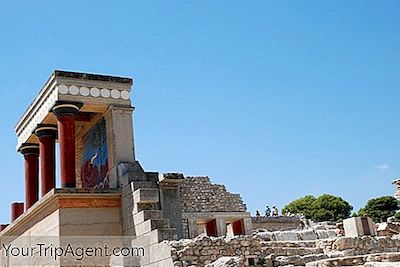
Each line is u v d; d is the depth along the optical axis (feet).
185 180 118.83
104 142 68.80
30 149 79.46
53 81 65.57
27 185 78.74
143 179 62.08
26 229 70.13
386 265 42.14
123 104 67.51
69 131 64.18
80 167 76.95
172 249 52.11
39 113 71.87
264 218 147.13
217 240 55.98
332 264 51.26
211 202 119.55
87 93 65.92
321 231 94.48
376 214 229.45
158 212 57.41
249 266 56.95
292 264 57.98
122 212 62.08
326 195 257.96
